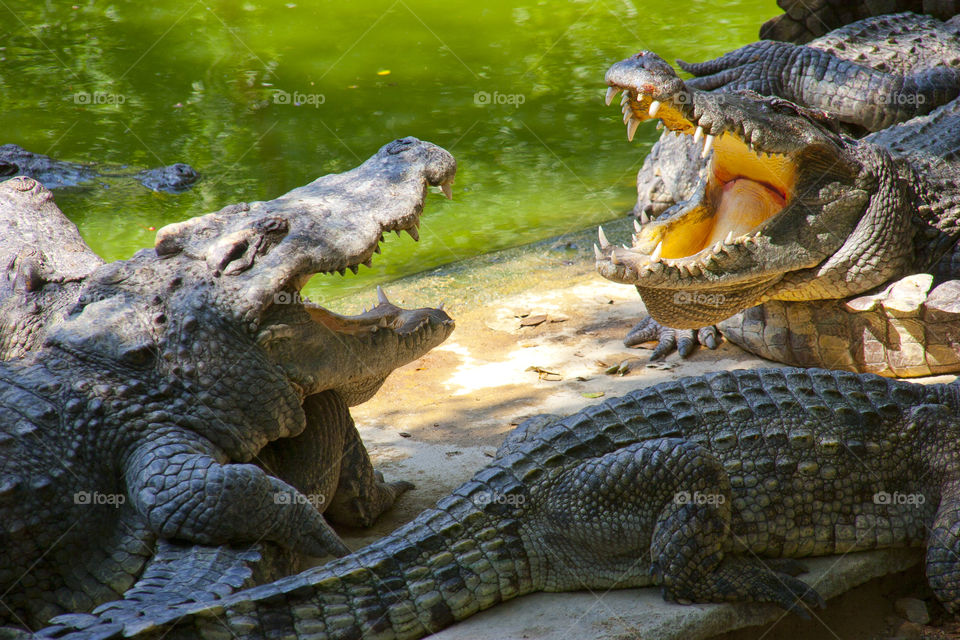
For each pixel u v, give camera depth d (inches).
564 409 429.7
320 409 341.1
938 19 822.5
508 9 1246.9
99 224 672.4
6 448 279.0
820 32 843.4
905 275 447.2
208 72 1008.9
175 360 303.1
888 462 315.0
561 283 583.8
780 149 398.9
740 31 1109.7
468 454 396.5
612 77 378.6
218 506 278.4
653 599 285.3
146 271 319.0
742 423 311.0
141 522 290.0
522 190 745.6
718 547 284.4
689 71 763.4
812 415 315.0
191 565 271.6
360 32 1146.7
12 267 362.3
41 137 829.8
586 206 713.0
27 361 305.3
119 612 241.9
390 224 337.4
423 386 464.8
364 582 259.9
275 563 289.7
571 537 285.7
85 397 293.4
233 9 1239.5
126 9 1232.8
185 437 297.4
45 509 278.8
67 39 1108.5
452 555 271.7
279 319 313.9
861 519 309.6
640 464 285.6
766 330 468.1
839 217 426.0
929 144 527.8
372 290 585.9
